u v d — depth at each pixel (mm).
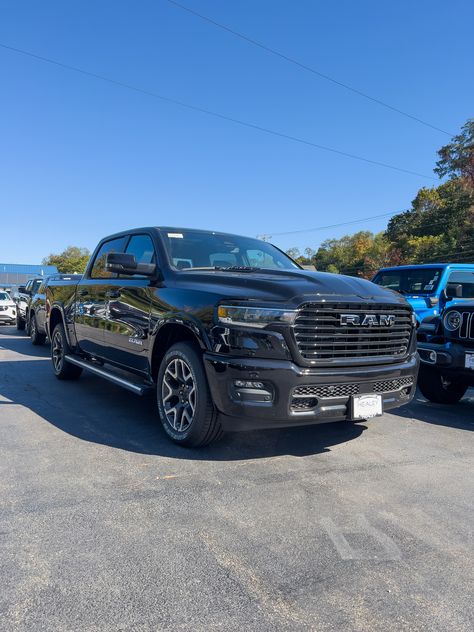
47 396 6324
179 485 3533
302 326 3680
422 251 47000
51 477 3658
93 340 6094
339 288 4008
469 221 47625
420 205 52406
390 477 3807
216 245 5461
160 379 4469
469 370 5344
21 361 9492
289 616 2174
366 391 3957
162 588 2355
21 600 2250
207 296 4012
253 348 3648
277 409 3613
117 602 2246
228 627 2098
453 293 7434
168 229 5406
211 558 2617
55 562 2555
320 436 4789
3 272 84125
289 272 4418
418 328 5992
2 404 5879
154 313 4582
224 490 3463
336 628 2104
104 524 2957
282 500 3330
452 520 3121
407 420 5543
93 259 6672
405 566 2588
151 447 4332
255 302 3707
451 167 51938
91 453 4176
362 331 3965
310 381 3666
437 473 3924
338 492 3490
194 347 4090
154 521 3004
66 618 2135
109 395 6410
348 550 2729
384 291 4352
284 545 2764
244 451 4281
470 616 2197
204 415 3965
